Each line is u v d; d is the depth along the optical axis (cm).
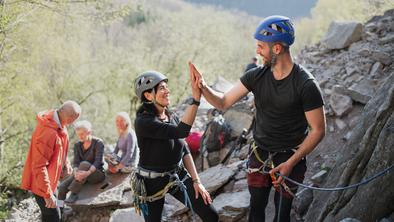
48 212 431
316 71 696
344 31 712
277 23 307
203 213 369
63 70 1833
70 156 1773
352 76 622
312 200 454
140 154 363
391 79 410
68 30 1509
